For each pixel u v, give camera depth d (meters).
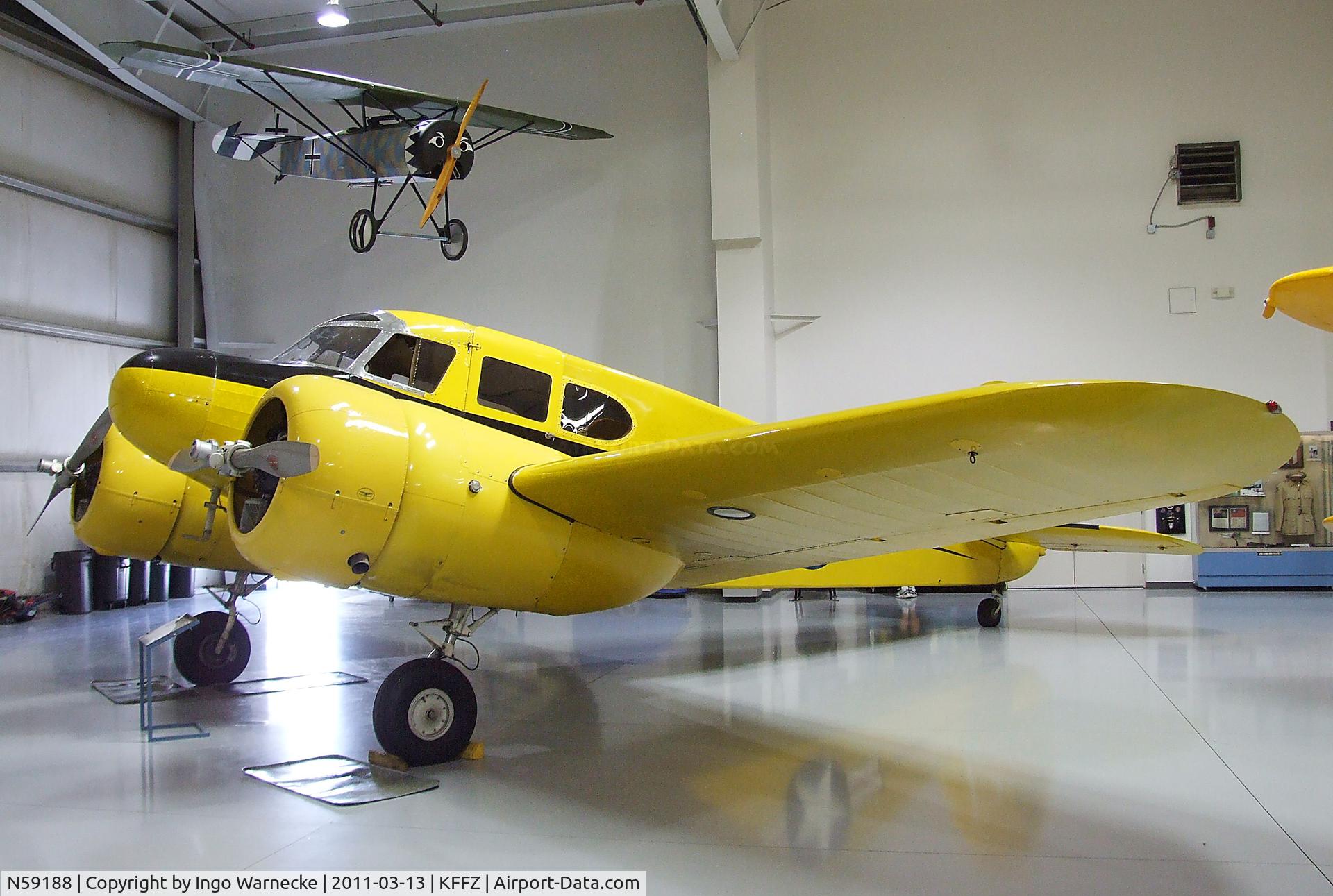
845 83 13.35
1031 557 9.41
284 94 10.59
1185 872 3.25
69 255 12.43
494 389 5.41
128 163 13.49
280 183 14.85
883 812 3.91
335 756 4.82
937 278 13.01
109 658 8.16
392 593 4.53
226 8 13.86
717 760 4.73
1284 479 11.80
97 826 3.78
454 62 14.52
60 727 5.49
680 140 13.86
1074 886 3.14
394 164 10.68
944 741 5.05
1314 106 12.23
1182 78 12.52
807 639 8.83
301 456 3.94
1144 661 7.25
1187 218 12.42
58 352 12.17
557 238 14.16
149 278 13.83
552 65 14.24
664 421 6.18
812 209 13.37
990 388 3.16
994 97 12.97
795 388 13.27
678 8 13.92
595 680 6.95
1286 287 4.69
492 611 4.84
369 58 14.77
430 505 4.28
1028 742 4.98
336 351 5.35
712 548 5.34
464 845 3.55
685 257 13.77
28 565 11.50
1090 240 12.66
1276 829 3.68
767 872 3.28
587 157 14.12
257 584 6.79
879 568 8.38
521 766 4.64
